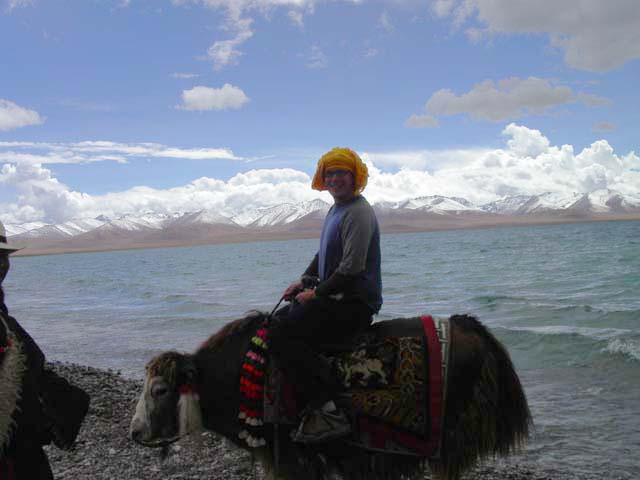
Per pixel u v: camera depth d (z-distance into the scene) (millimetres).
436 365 4547
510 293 30312
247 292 37812
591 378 11703
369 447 4578
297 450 4695
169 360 4660
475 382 4590
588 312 20938
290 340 4492
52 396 3742
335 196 4691
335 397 4535
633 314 19656
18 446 3418
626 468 7207
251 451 4777
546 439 8328
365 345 4629
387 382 4555
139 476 6527
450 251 97375
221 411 4770
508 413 4652
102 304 33906
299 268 71500
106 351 16938
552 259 59719
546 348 14414
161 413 4613
